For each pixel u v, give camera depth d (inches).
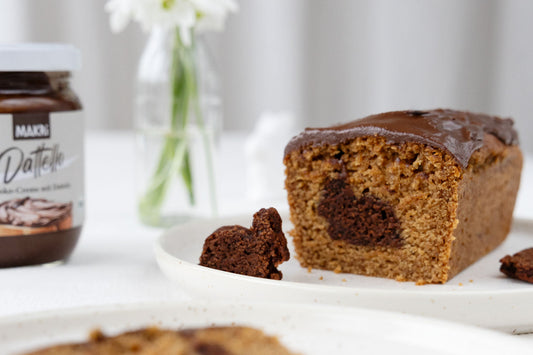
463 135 20.7
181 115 25.0
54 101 20.8
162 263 19.7
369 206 20.9
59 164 20.9
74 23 44.4
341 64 47.7
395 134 20.3
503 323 18.3
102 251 22.8
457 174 20.1
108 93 45.9
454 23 46.8
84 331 16.6
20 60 20.2
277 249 20.0
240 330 16.6
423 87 47.7
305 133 21.1
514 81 46.4
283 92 47.3
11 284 20.2
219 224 22.6
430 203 20.4
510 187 23.6
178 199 25.3
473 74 47.3
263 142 28.7
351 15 47.1
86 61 45.1
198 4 24.5
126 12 24.5
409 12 46.8
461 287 20.2
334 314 16.9
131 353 16.1
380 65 47.6
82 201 21.5
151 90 25.0
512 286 20.2
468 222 21.2
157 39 25.2
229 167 35.0
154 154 25.2
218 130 25.8
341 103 48.2
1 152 20.3
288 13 46.4
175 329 16.7
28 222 20.7
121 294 19.9
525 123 46.5
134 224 25.8
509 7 45.9
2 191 20.5
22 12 43.3
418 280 20.6
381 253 20.9
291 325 16.8
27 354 16.0
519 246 23.1
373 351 16.2
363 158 20.8
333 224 21.3
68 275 20.9
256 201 28.4
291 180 21.4
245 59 47.1
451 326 16.4
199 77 25.1
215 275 18.8
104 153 39.0
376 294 18.1
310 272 21.3
